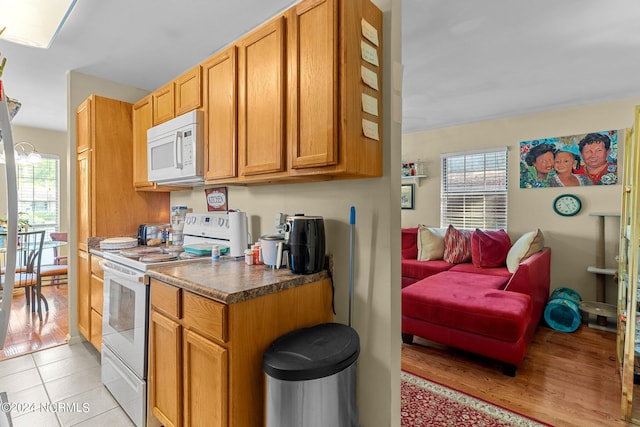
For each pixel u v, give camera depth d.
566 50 2.34
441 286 2.92
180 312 1.49
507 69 2.65
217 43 2.36
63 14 1.50
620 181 3.28
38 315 3.45
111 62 2.66
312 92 1.37
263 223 2.08
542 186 3.72
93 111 2.65
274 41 1.53
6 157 0.91
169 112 2.29
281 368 1.15
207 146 1.94
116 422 1.83
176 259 1.97
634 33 2.12
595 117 3.41
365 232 1.56
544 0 1.82
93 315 2.55
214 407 1.30
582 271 3.49
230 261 1.91
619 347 2.31
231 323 1.24
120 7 1.93
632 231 1.86
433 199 4.60
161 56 2.56
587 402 2.00
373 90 1.44
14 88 3.25
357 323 1.59
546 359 2.57
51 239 4.71
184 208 2.70
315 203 1.77
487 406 1.96
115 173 2.77
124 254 2.17
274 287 1.38
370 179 1.54
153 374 1.69
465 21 2.01
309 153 1.38
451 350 2.74
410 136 4.79
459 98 3.30
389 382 1.49
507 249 3.71
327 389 1.20
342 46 1.29
